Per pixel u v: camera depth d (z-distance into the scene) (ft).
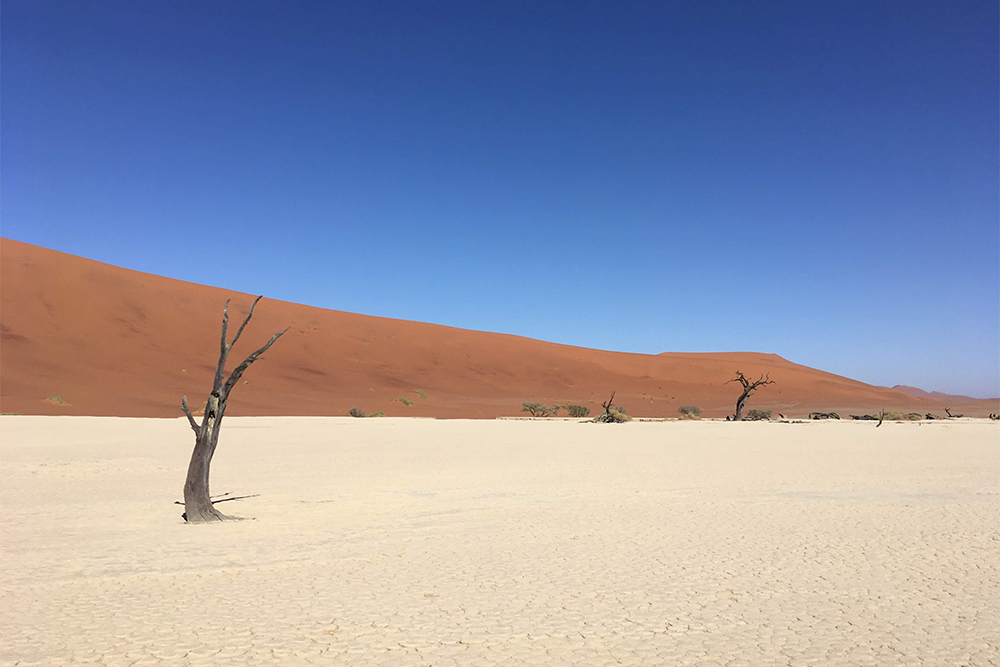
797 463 74.08
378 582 27.07
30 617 22.65
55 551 32.24
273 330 289.94
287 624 22.02
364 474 63.77
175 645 20.10
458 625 21.95
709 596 25.13
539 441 104.22
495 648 19.93
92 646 19.97
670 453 85.87
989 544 33.63
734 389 362.33
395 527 38.40
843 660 19.07
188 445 90.07
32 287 238.07
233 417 154.71
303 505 45.98
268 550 32.63
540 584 26.73
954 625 21.95
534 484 56.59
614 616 22.89
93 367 198.49
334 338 305.53
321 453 84.17
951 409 331.77
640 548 32.96
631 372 371.56
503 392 287.69
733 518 40.93
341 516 41.93
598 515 42.11
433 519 40.88
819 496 49.70
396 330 346.13
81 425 114.52
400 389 257.14
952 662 18.92
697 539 34.96
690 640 20.63
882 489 53.36
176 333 251.60
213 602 24.38
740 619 22.58
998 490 52.54
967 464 72.95
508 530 37.45
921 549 32.55
